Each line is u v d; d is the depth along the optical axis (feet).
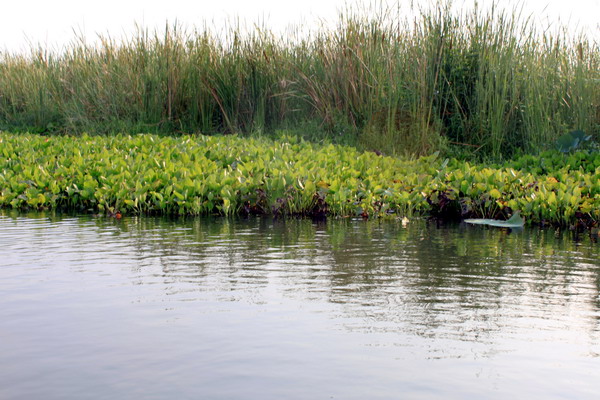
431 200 23.07
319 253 15.07
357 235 17.92
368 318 10.03
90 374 7.86
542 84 32.12
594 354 8.64
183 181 23.06
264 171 24.48
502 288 11.96
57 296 11.07
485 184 22.70
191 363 8.19
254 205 22.63
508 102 32.58
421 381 7.73
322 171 24.80
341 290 11.64
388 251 15.44
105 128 39.60
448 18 33.65
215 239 16.93
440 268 13.60
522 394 7.41
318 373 7.92
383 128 33.53
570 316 10.27
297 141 35.04
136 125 38.99
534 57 32.65
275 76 38.14
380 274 12.95
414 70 33.53
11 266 13.35
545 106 32.45
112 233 17.78
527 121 31.81
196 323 9.68
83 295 11.14
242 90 38.83
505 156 32.40
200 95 39.19
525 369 8.11
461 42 33.76
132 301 10.79
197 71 39.22
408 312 10.37
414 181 25.26
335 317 10.05
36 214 21.75
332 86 35.60
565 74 32.89
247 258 14.39
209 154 29.07
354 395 7.34
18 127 43.57
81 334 9.20
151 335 9.15
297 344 8.86
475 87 32.99
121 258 14.25
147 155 29.40
